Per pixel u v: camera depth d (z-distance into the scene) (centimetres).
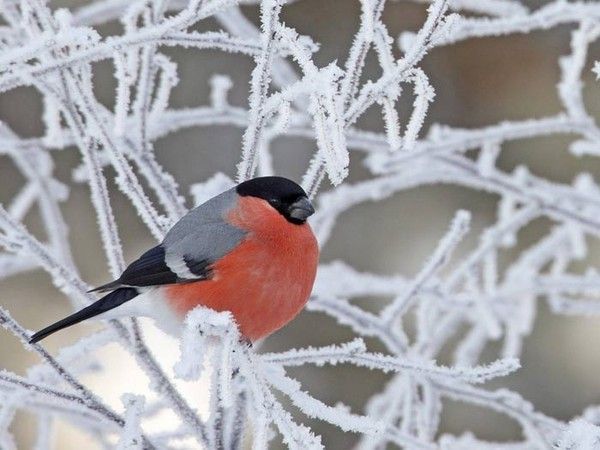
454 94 1277
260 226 723
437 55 1281
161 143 1281
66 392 659
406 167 1075
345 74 646
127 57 751
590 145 1029
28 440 1201
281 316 738
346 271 1078
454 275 1029
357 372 1204
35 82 709
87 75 709
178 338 728
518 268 1132
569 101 1009
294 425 588
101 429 906
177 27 681
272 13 645
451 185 1292
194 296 716
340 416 629
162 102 775
